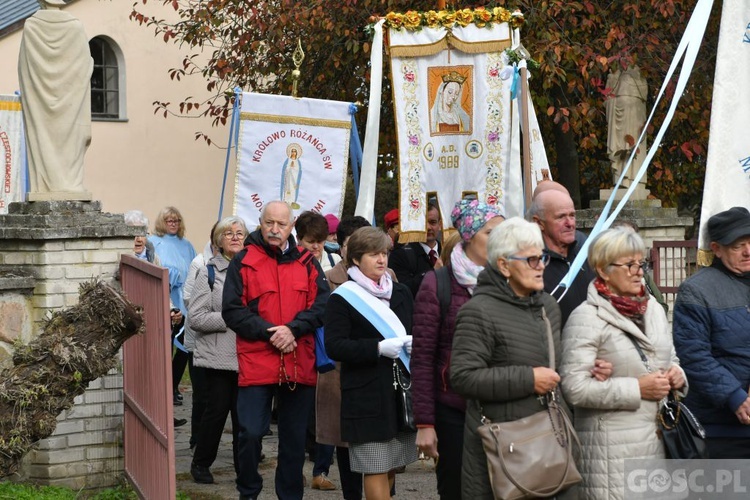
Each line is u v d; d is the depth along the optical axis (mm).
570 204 5777
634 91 10766
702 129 13508
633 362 4738
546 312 4867
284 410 6828
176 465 8797
